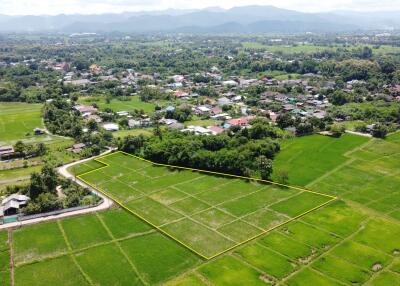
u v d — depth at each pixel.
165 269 95.69
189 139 170.88
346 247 104.12
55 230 112.50
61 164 163.75
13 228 113.38
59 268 96.12
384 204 128.12
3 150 177.12
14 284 90.31
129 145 176.88
